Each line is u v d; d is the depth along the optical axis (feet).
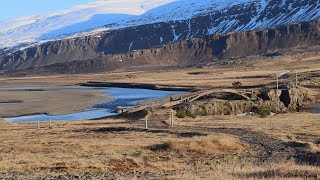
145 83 640.58
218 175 82.94
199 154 129.70
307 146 138.62
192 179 77.71
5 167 101.35
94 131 199.41
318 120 236.84
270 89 371.56
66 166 103.86
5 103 418.51
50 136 181.88
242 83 546.26
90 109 365.20
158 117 261.85
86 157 119.34
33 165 104.78
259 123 220.43
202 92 370.94
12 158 117.29
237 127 199.52
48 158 117.19
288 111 331.77
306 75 561.43
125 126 211.20
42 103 413.59
